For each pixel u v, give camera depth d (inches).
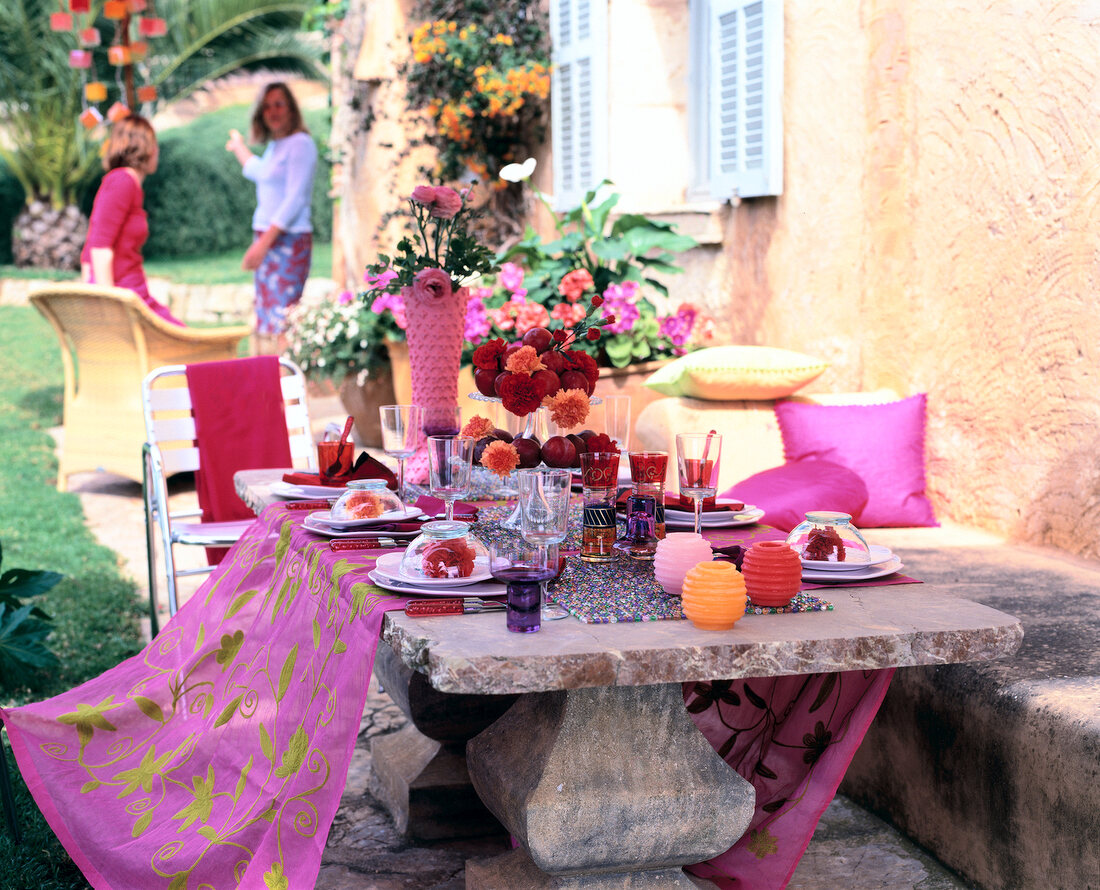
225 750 96.5
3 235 652.1
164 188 680.4
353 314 251.0
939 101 157.2
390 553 89.0
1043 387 140.6
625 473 109.8
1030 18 139.7
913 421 155.3
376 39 317.1
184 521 228.2
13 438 314.0
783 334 193.5
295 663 89.7
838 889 96.2
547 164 294.5
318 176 685.9
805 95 183.6
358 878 98.9
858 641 70.0
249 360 158.1
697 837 78.2
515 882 81.5
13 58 597.0
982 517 152.1
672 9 241.1
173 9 576.1
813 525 86.9
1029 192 141.3
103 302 241.1
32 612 143.6
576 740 77.2
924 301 162.4
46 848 104.2
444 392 117.8
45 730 106.4
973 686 95.9
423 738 113.2
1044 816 87.7
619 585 81.4
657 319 217.3
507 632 69.9
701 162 233.8
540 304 220.5
